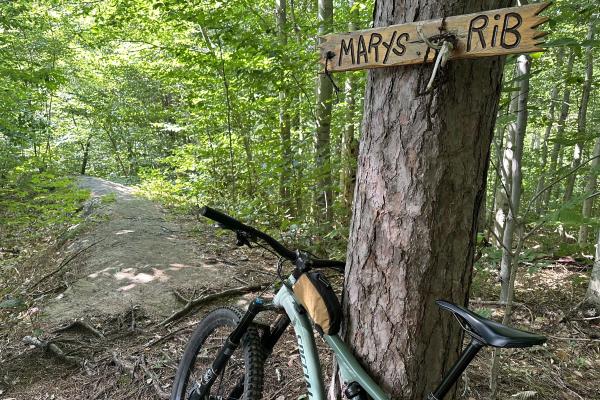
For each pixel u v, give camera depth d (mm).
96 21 6883
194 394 2029
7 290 4070
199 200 7449
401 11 1349
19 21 6840
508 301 2195
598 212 8609
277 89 5062
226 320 2055
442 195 1352
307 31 5312
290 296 1730
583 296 4340
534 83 6543
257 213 5113
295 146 5312
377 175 1445
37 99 8664
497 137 2688
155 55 7566
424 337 1438
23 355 2975
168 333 3256
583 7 2447
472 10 1251
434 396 1214
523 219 2180
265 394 2506
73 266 4438
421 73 1312
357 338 1551
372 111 1458
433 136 1322
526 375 2820
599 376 2922
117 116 13812
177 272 4289
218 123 7215
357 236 1539
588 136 2113
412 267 1401
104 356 2938
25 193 5113
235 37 5219
